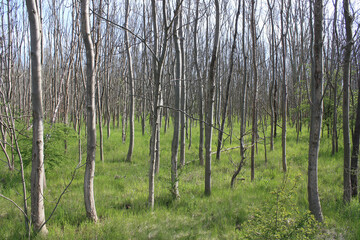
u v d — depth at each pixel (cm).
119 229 407
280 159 916
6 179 677
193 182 691
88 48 413
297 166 820
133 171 809
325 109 1084
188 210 496
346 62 477
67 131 738
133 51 1427
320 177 693
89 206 432
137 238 392
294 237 309
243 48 748
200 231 415
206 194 580
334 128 941
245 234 335
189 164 897
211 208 494
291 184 598
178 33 799
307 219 330
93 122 425
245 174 766
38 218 375
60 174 752
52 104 1084
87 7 409
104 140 1329
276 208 329
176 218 460
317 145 413
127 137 1440
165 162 929
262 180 674
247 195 570
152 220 449
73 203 514
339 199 516
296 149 1079
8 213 474
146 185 653
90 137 424
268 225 321
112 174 775
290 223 329
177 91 614
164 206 520
